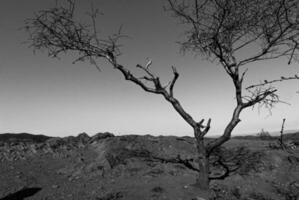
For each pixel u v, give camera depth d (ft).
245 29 27.30
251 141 47.55
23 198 25.72
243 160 36.52
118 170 34.35
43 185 29.81
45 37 26.53
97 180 31.45
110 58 27.09
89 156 39.93
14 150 41.22
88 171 34.12
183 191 26.21
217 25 28.09
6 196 26.09
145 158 38.01
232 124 26.86
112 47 27.14
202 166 27.40
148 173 32.81
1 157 37.96
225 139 26.96
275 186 30.12
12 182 29.86
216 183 29.07
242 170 33.58
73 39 26.91
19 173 32.71
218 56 27.84
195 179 30.09
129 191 26.66
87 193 27.09
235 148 42.04
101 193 26.78
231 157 38.19
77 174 33.50
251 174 32.76
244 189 28.30
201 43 28.86
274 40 24.36
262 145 42.96
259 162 35.83
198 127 28.04
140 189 27.09
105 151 38.96
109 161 36.17
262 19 25.64
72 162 37.83
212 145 27.45
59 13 26.00
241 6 26.48
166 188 27.04
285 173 33.94
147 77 27.76
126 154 38.50
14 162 36.86
